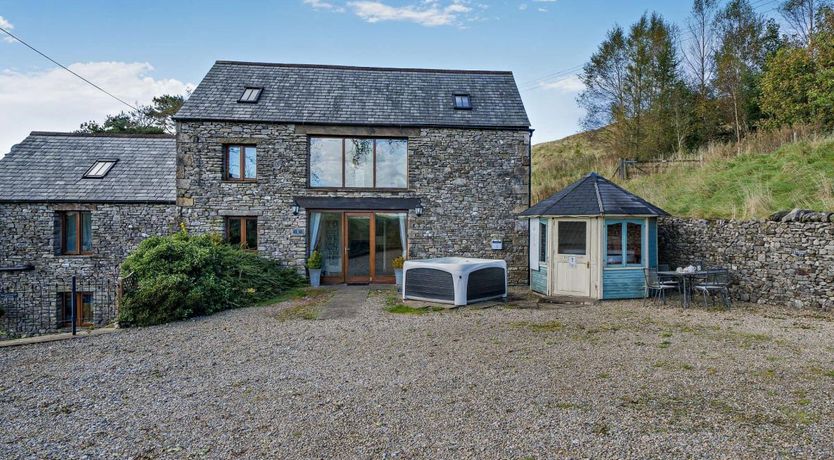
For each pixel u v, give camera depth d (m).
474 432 3.80
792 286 8.82
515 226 13.49
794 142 13.55
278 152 12.96
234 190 12.87
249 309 9.77
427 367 5.62
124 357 6.37
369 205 13.16
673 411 4.13
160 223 12.73
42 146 13.99
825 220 8.35
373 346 6.70
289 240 13.00
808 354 5.79
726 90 21.08
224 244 12.39
